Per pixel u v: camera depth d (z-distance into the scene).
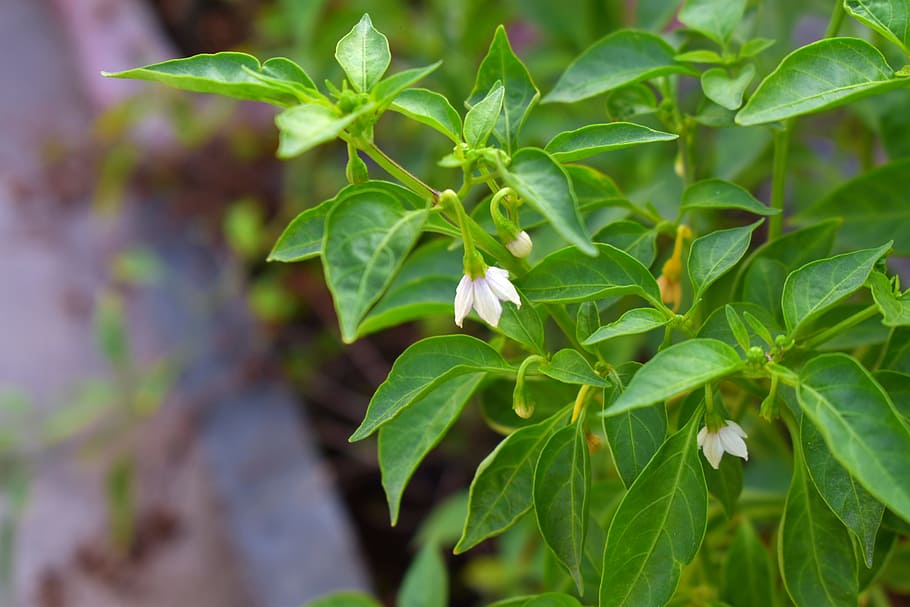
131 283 1.47
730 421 0.58
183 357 1.27
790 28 0.80
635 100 0.66
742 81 0.63
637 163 0.91
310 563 1.02
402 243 0.53
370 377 1.24
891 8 0.59
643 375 0.54
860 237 0.68
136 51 1.63
